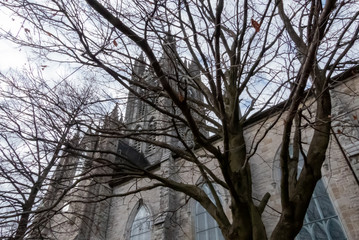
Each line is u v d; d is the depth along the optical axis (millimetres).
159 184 7098
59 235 19188
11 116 7000
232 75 7789
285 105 5246
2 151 8000
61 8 4945
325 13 4582
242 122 7477
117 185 22656
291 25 6234
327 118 5637
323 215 11508
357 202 10516
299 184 5422
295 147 6555
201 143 5598
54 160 7707
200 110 9727
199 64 7395
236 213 5629
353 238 10023
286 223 5012
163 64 7531
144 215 18969
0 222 6348
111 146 26922
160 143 7316
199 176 17016
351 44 4691
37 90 6898
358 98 12086
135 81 7523
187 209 16547
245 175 6094
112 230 19828
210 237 14812
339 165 11531
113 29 5293
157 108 6418
